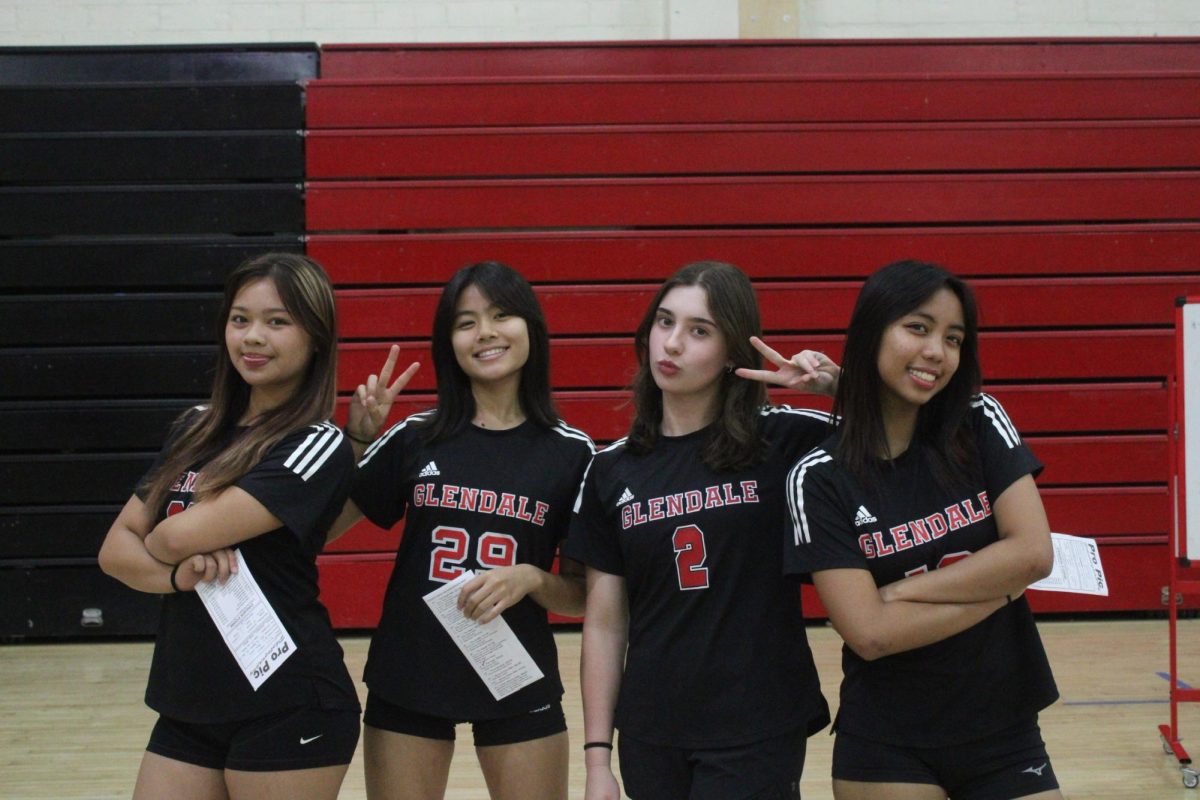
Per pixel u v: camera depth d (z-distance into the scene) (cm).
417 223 482
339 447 179
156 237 476
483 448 197
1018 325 481
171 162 479
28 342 469
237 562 169
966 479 170
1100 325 480
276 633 163
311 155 481
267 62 497
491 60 502
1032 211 486
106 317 468
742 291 180
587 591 188
